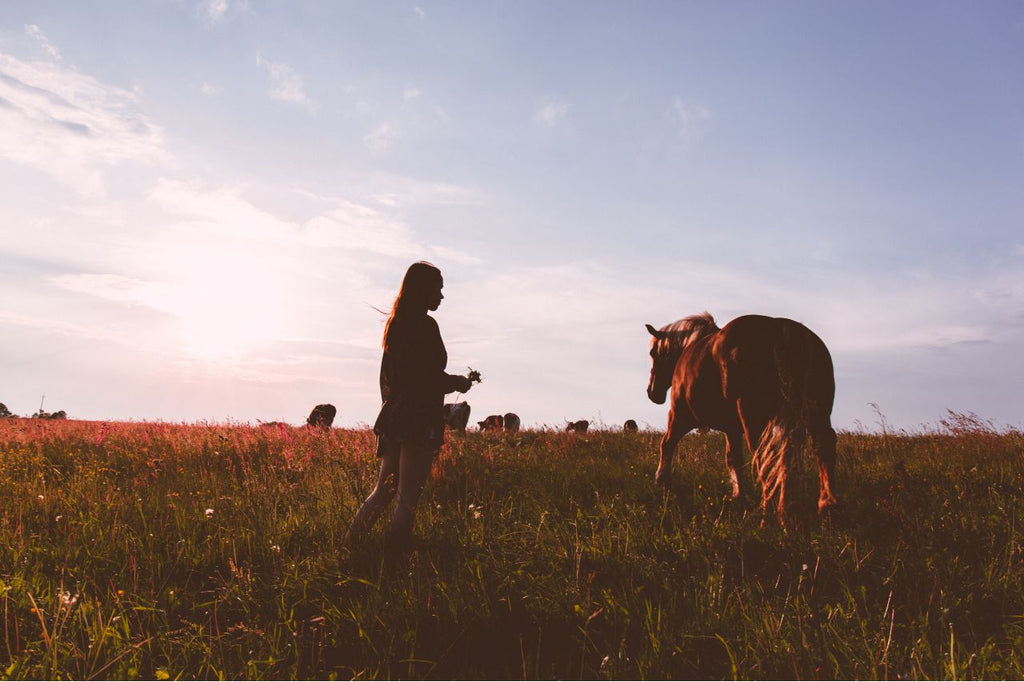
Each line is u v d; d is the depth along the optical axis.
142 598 3.33
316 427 11.07
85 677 2.62
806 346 5.13
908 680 2.54
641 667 2.67
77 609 3.07
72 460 8.45
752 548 4.35
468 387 4.54
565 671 2.80
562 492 6.30
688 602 3.29
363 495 5.68
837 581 3.69
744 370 5.25
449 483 6.47
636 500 6.04
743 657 2.77
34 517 5.02
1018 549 4.06
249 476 6.68
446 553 4.26
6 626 2.79
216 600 3.37
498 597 3.44
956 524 4.81
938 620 3.14
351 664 2.85
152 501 5.62
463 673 2.78
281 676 2.70
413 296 4.47
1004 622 3.19
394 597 3.42
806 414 4.89
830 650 2.78
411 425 4.25
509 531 4.84
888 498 5.77
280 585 3.66
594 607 3.27
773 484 4.97
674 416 6.59
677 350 7.11
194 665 2.78
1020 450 8.09
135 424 12.28
